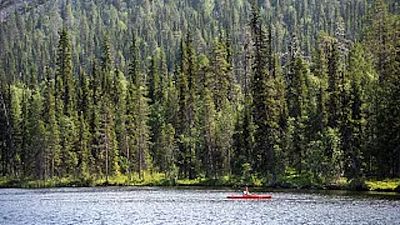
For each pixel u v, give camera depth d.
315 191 133.38
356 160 142.25
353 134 143.88
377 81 155.50
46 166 192.50
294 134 156.25
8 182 196.38
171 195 132.00
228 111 177.12
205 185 167.75
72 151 191.62
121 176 188.25
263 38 178.88
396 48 150.12
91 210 101.69
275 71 182.62
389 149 135.75
